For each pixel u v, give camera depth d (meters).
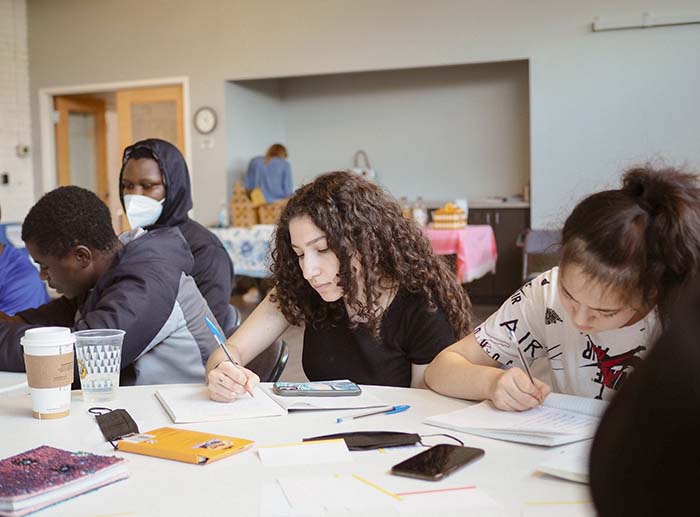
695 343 0.56
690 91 7.03
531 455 1.23
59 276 2.07
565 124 7.30
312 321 1.89
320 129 9.21
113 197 10.34
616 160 7.20
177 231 2.20
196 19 8.36
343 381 1.74
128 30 8.63
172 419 1.49
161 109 8.71
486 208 7.70
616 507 0.57
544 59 7.32
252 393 1.60
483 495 1.05
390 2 7.73
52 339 1.48
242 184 8.63
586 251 1.19
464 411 1.46
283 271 1.87
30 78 9.09
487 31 7.46
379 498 1.04
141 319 1.93
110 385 1.64
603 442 0.58
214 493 1.08
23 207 9.16
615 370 1.51
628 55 7.12
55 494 1.04
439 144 8.72
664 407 0.55
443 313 1.85
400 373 1.87
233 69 8.27
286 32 8.07
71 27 8.86
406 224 1.83
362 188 1.77
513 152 8.45
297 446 1.28
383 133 8.94
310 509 1.01
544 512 0.99
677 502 0.55
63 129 9.30
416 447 1.28
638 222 1.17
